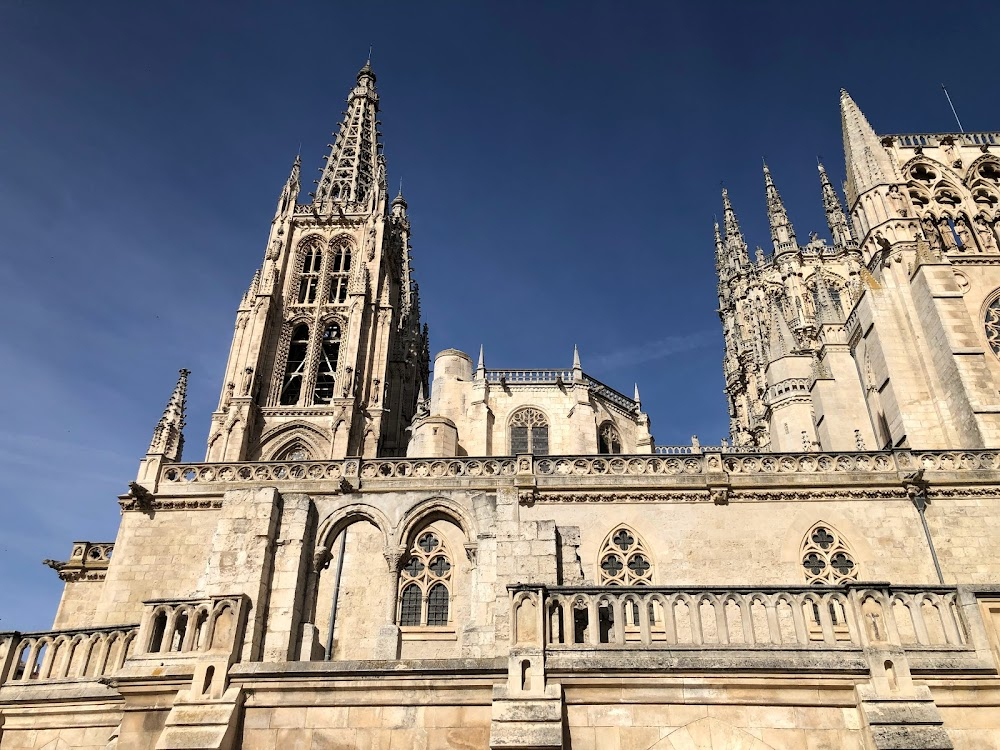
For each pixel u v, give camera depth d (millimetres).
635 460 34031
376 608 33562
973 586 20422
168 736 19469
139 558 34781
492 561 24156
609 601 20406
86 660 24344
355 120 98000
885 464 33344
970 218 46719
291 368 71812
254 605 22750
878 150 47594
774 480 32688
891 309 42938
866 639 19375
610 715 18844
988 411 37250
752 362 84812
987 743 18531
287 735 19891
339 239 79250
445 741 19500
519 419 60062
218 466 36781
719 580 30844
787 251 89375
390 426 84375
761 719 18688
